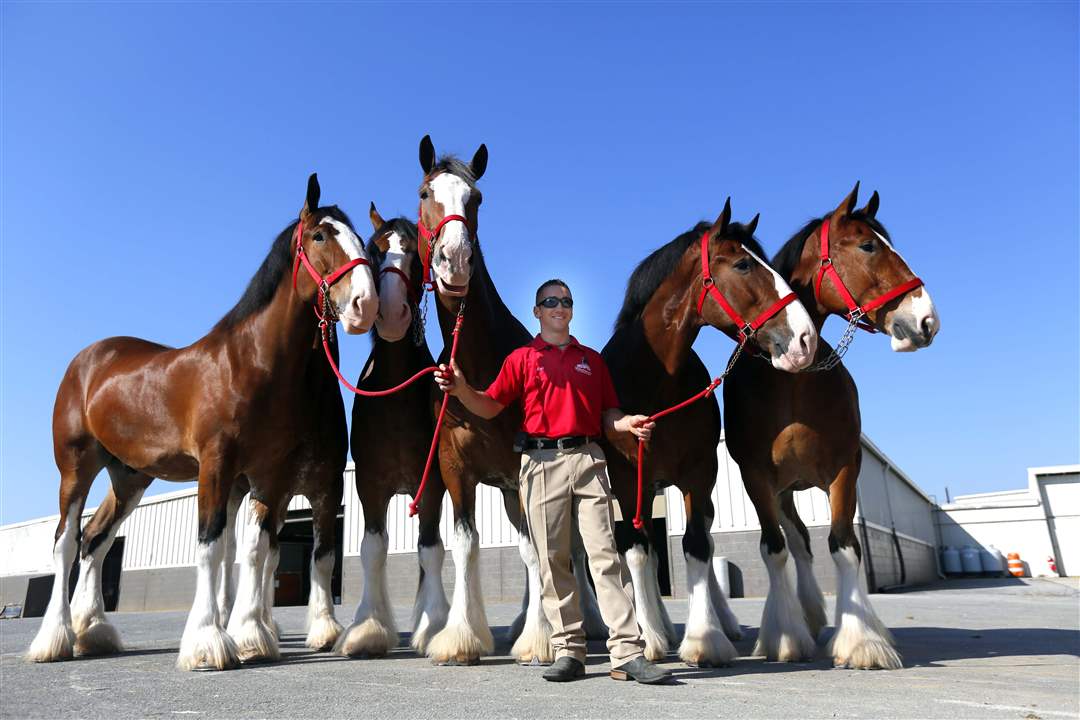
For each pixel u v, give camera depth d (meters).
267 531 4.92
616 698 3.10
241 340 4.73
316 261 4.56
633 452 4.37
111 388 5.35
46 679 4.05
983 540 27.31
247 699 3.22
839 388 4.46
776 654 4.33
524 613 6.13
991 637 5.86
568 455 3.65
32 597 24.67
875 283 4.29
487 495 17.78
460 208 4.21
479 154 4.86
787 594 4.47
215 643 4.24
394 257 4.96
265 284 4.76
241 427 4.61
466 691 3.34
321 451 5.30
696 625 4.11
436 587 5.12
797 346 3.99
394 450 5.16
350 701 3.13
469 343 4.54
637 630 3.55
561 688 3.37
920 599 12.56
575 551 6.12
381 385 5.16
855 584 4.20
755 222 4.41
